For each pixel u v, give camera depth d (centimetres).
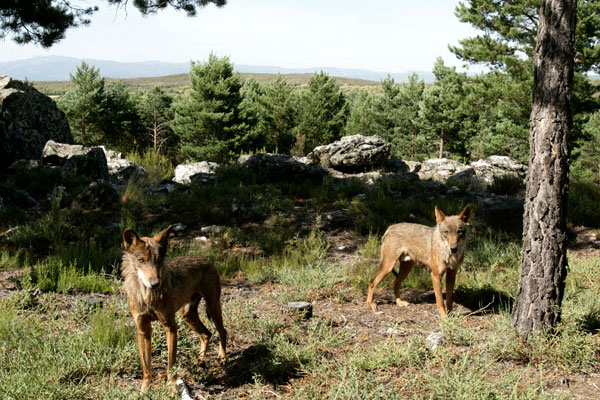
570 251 995
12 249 906
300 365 472
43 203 1270
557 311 492
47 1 1360
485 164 1994
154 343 513
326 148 1891
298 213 1282
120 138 5244
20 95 1739
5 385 394
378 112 5862
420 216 1255
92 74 4944
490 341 507
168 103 5475
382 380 438
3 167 1602
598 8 2272
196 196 1349
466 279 774
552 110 469
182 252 917
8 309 574
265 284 815
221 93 4134
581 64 2348
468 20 2588
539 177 481
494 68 2662
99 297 694
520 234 1080
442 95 4444
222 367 486
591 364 461
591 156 4978
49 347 467
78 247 854
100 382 436
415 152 5469
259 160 1736
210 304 492
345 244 1050
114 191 1244
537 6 2241
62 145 1644
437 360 457
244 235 1060
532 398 382
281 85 5550
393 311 670
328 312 668
